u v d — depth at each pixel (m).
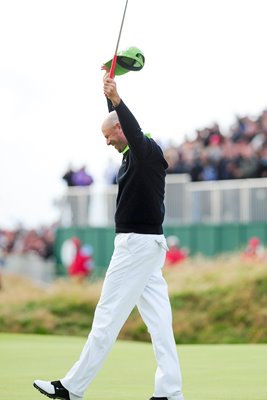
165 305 11.38
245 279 31.55
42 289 36.12
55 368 17.59
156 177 11.18
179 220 40.28
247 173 38.72
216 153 39.59
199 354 20.27
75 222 43.34
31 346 23.58
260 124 38.84
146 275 11.30
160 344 11.30
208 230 39.09
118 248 11.27
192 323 30.23
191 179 40.16
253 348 22.02
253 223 37.94
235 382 15.07
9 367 17.81
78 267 38.03
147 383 14.97
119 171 11.36
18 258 46.03
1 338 27.50
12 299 33.53
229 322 30.06
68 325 31.94
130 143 10.93
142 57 12.19
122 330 30.06
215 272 32.72
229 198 38.91
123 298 11.23
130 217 11.19
